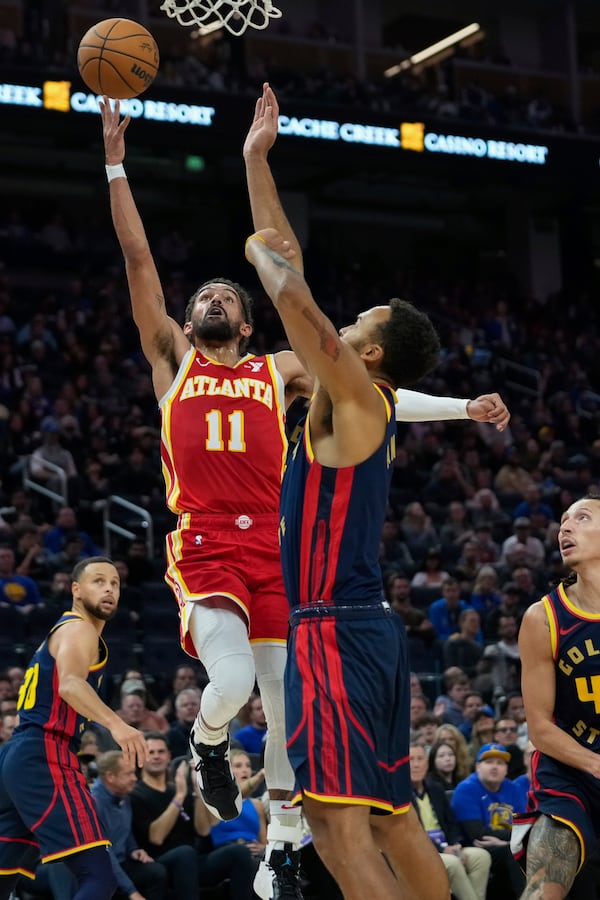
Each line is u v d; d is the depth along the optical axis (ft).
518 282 96.02
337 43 87.92
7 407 63.10
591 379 86.79
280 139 70.13
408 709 14.11
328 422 13.75
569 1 95.66
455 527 58.08
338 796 13.17
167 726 35.63
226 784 17.49
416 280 91.40
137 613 48.80
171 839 30.04
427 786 32.19
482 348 82.48
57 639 21.43
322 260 87.86
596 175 79.46
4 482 57.36
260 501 17.84
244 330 18.67
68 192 88.33
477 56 96.32
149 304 18.44
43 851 20.81
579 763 16.99
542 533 59.93
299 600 13.84
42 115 63.62
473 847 31.50
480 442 71.05
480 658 45.11
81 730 21.61
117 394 67.05
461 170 76.18
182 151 73.77
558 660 17.63
